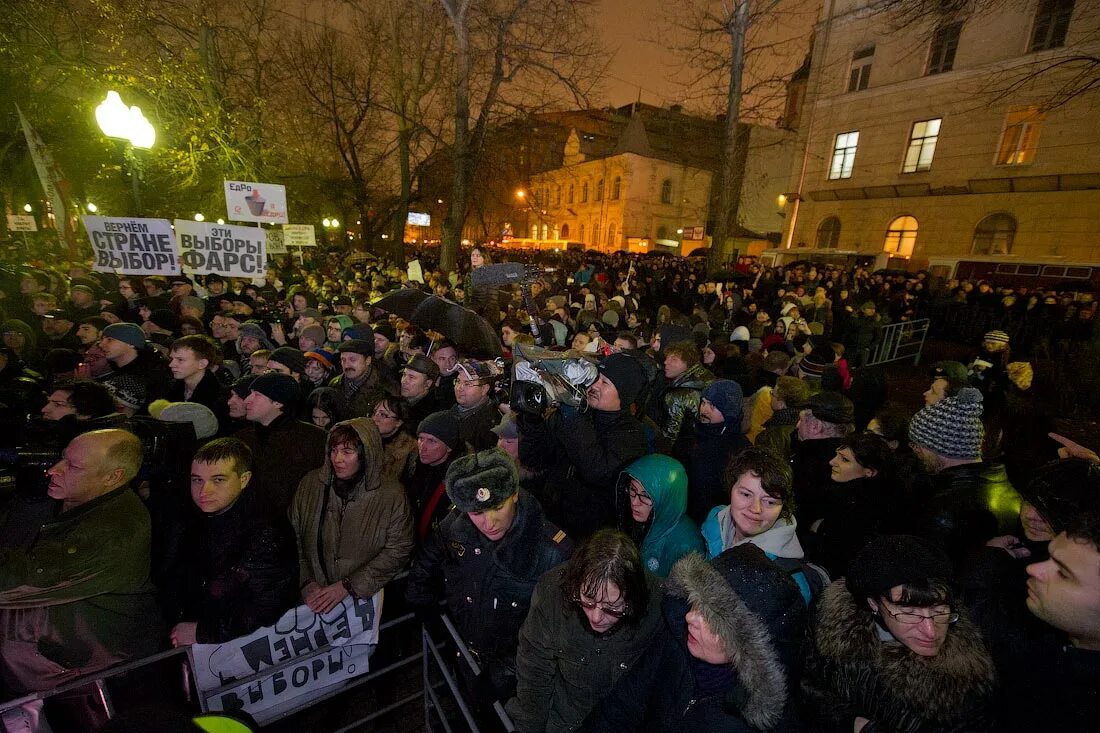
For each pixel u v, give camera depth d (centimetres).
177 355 346
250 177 1336
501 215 3231
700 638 126
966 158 1961
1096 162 1670
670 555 197
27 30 1011
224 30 1407
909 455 242
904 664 116
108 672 161
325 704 254
